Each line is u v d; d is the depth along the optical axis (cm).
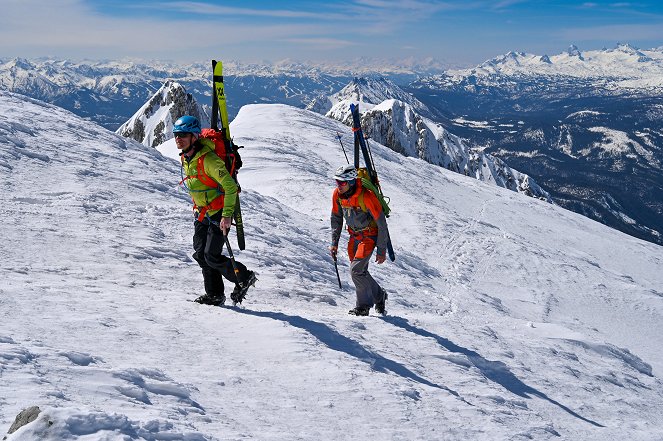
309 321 649
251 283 680
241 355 501
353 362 546
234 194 630
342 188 799
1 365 321
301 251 1286
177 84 10838
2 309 457
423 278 1661
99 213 997
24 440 238
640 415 761
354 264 827
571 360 942
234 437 325
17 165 1121
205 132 638
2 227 789
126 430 268
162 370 413
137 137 10400
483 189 5862
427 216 2967
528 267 2447
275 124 5659
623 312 2175
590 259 3722
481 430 468
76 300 539
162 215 1114
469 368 684
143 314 546
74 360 369
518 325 1143
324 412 418
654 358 1675
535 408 624
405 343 700
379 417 434
